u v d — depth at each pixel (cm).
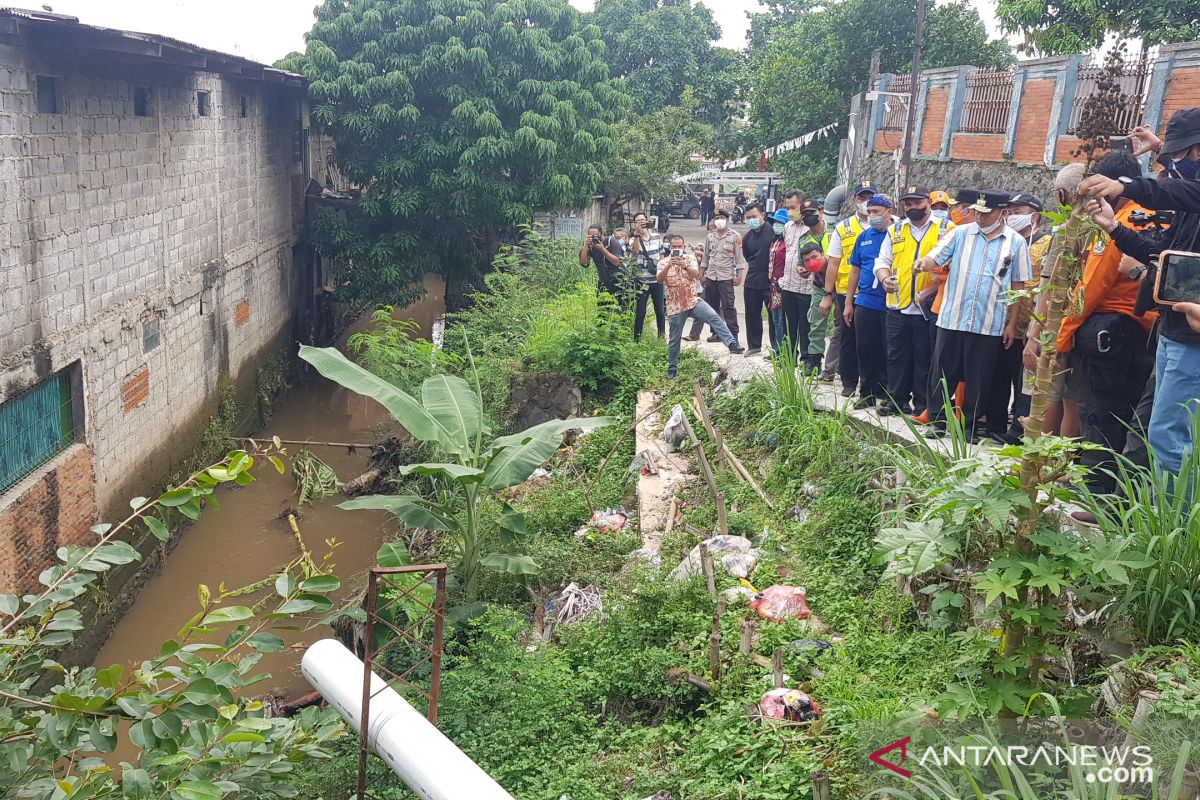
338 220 2205
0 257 929
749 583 733
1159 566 451
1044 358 396
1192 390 472
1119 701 430
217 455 1614
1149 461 502
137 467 1275
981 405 727
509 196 2177
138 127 1290
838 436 822
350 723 491
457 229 2252
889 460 744
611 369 1312
